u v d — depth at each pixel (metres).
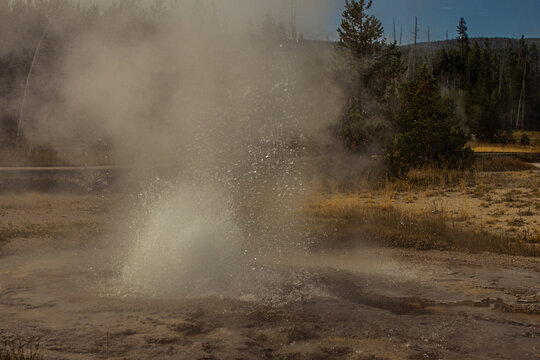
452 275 6.20
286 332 4.07
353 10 21.09
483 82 64.69
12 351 3.37
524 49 80.19
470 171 18.84
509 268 6.65
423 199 13.55
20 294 4.95
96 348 3.58
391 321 4.45
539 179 16.84
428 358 3.67
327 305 4.82
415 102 19.78
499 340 4.07
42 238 7.76
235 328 4.15
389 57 21.42
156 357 3.46
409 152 18.83
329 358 3.62
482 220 10.48
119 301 4.77
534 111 70.88
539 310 4.86
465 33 74.75
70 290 5.11
